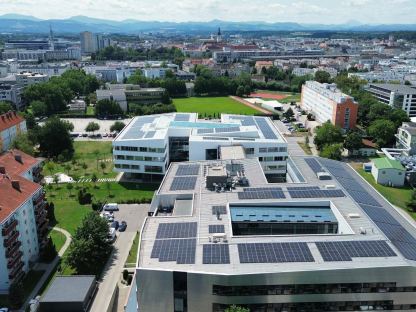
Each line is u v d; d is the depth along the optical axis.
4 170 115.62
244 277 76.75
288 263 79.56
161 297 80.50
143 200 151.38
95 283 98.75
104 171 184.88
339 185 115.94
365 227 92.62
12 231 99.00
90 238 108.31
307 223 98.38
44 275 106.75
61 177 176.62
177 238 88.81
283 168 168.00
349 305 80.56
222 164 133.62
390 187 168.75
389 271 78.25
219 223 94.88
